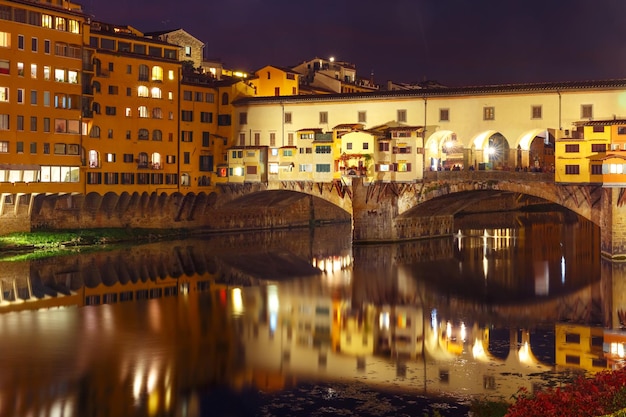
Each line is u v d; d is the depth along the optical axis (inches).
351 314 2292.1
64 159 3673.7
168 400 1489.9
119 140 3969.0
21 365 1707.7
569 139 3351.4
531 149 5590.6
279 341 1950.1
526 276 3048.7
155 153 4146.2
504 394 1513.3
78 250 3622.0
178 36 5255.9
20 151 3486.7
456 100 3708.2
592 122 3294.8
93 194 3905.0
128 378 1619.1
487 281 2925.7
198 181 4355.3
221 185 4382.4
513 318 2234.3
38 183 3558.1
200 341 1939.0
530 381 1596.9
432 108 3777.1
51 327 2082.9
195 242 4089.6
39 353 1806.1
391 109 3895.2
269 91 4948.3
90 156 3855.8
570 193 3373.5
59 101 3641.7
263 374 1654.8
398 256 3659.0
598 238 4598.9
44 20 3565.5
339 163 4008.4
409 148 3818.9
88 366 1702.8
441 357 1795.0
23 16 3476.9
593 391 1010.1
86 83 3806.6
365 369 1694.1
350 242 4313.5
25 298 2527.1
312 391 1542.8
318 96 4097.0
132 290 2709.2
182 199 4276.6
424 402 1472.7
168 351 1838.1
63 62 3649.1
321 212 5334.6
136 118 4040.4
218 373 1659.7
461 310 2358.5
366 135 3870.6
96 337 1968.5
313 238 4493.1
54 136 3619.6
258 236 4500.5
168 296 2591.0
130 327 2092.8
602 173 3248.0
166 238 4183.1
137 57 4037.9
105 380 1604.3
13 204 3555.6
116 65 3951.8
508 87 3550.7
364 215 3964.1
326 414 1414.9
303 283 2888.8
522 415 976.9
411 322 2181.3
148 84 4092.0
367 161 3878.0
